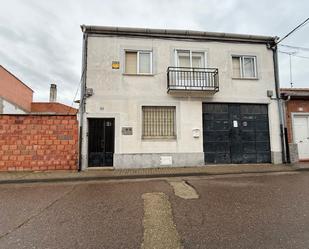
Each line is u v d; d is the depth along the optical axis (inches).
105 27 385.7
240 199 197.3
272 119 414.9
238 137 406.0
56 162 357.7
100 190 240.7
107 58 386.9
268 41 432.1
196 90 383.2
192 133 390.0
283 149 407.8
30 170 352.5
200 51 411.5
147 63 401.7
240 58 427.2
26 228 142.8
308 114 431.5
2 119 355.3
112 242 123.1
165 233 133.0
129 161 370.3
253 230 134.8
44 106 816.3
